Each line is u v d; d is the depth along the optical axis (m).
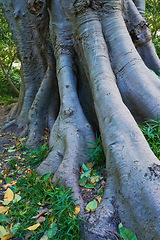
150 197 1.80
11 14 5.30
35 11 4.00
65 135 3.22
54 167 3.11
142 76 3.11
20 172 3.45
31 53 5.39
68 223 2.04
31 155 3.75
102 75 3.04
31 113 4.77
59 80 3.91
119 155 2.22
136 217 1.85
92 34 3.40
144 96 3.00
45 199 2.60
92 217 2.02
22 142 4.65
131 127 2.38
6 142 4.81
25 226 2.27
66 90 3.67
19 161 3.86
